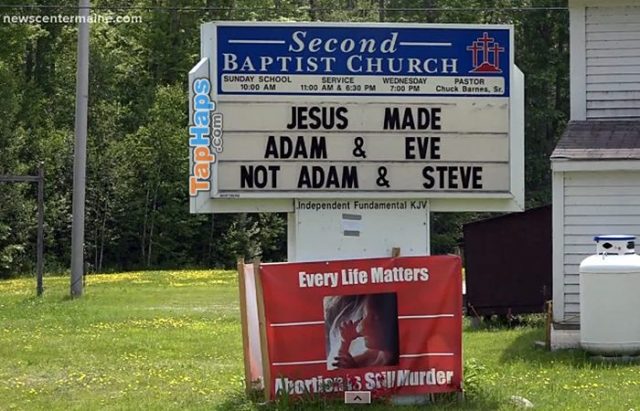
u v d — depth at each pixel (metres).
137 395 14.31
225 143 13.14
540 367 16.75
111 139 68.62
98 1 76.25
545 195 69.06
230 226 67.81
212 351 19.62
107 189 67.00
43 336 22.31
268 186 13.16
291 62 13.19
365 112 13.25
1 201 61.81
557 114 69.25
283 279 12.31
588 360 17.47
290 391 12.26
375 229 13.30
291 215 13.44
